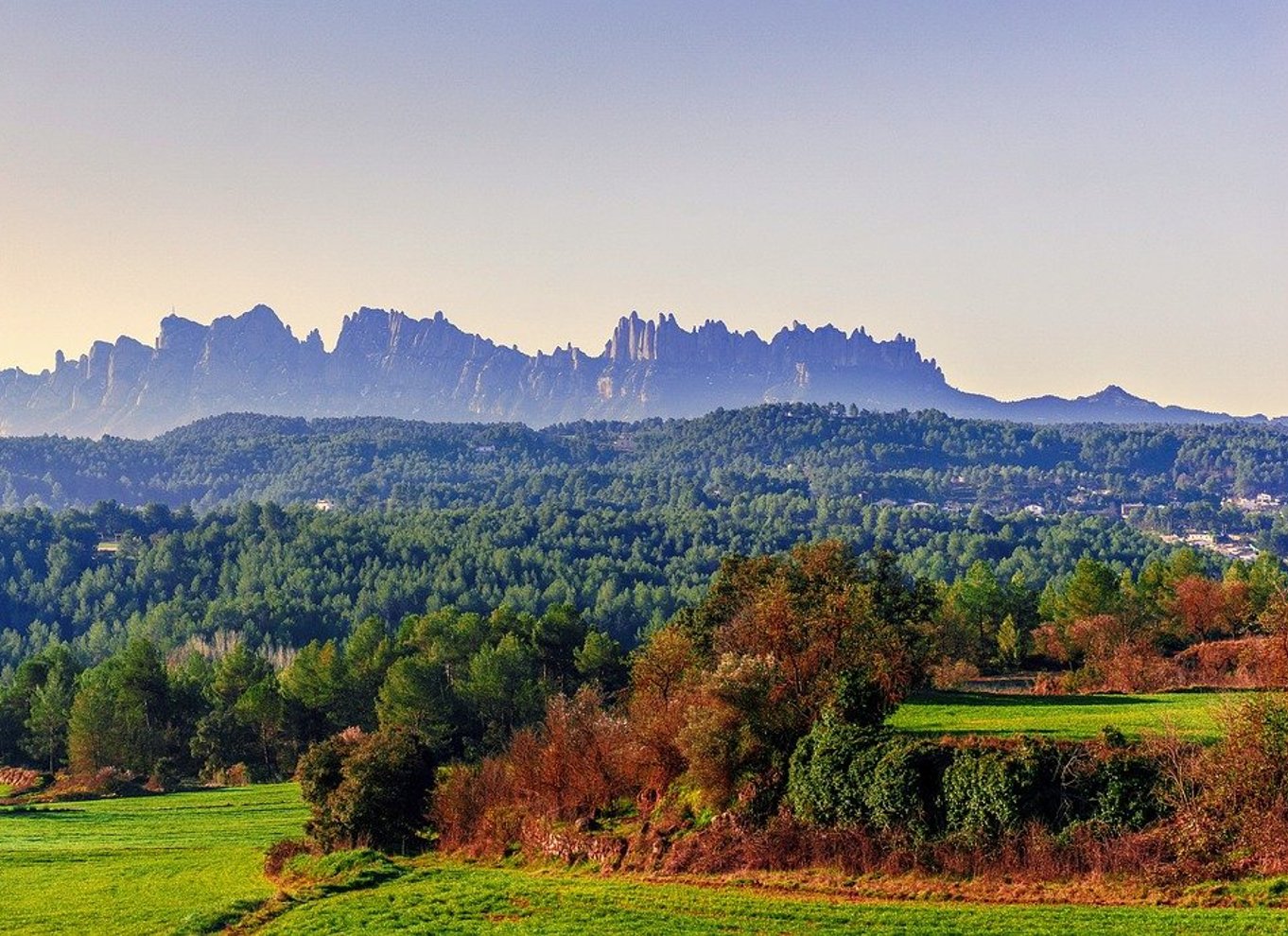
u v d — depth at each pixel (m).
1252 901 33.88
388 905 43.81
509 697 107.62
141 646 119.31
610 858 48.22
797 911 37.62
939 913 35.94
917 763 42.12
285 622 188.62
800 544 73.94
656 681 65.81
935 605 73.69
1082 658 100.94
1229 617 101.44
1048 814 39.44
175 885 53.81
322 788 60.09
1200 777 38.19
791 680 51.38
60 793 95.12
